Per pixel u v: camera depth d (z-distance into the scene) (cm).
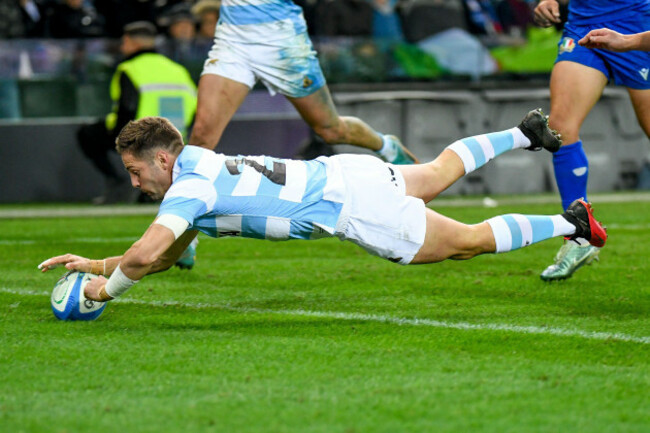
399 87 4259
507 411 1066
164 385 1170
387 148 2181
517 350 1345
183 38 4091
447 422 1029
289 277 2023
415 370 1235
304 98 2042
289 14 1988
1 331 1459
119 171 4009
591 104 1845
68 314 1530
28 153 4081
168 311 1641
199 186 1410
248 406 1084
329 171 1478
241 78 1973
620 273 2023
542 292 1811
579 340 1402
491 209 3541
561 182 1880
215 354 1316
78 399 1115
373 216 1462
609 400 1106
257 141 4169
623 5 1814
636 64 1806
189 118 3803
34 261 2288
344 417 1045
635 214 3303
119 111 3734
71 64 4103
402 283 1931
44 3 4403
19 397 1123
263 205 1438
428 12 4284
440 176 1535
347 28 4366
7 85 4056
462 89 4309
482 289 1852
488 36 4331
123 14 4291
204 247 2514
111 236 2838
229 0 1973
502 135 1605
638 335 1442
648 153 4419
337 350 1340
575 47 1842
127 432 1002
